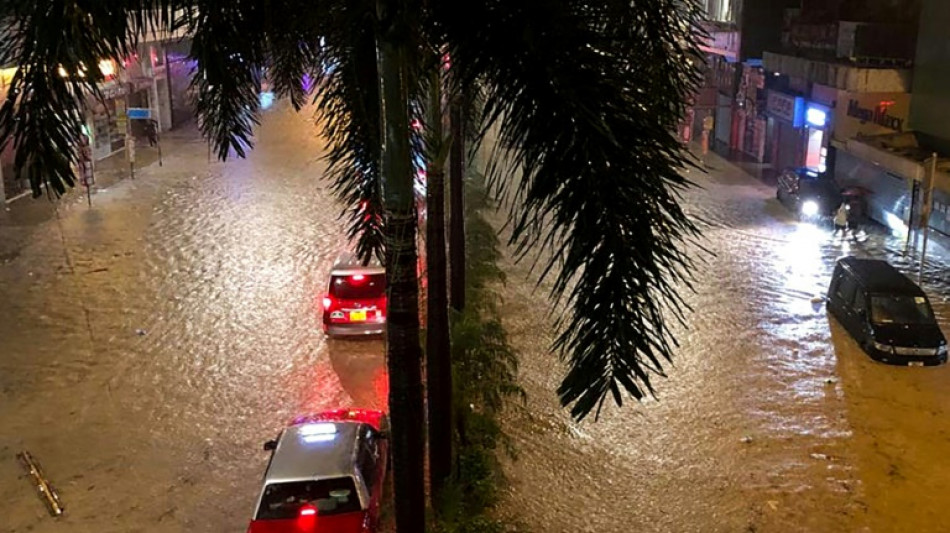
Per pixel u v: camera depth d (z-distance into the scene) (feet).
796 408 44.24
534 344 51.37
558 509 35.01
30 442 40.60
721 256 69.82
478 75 14.01
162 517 34.40
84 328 55.16
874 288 52.16
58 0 13.88
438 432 32.48
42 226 79.15
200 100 24.18
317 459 31.42
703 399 45.14
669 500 35.91
